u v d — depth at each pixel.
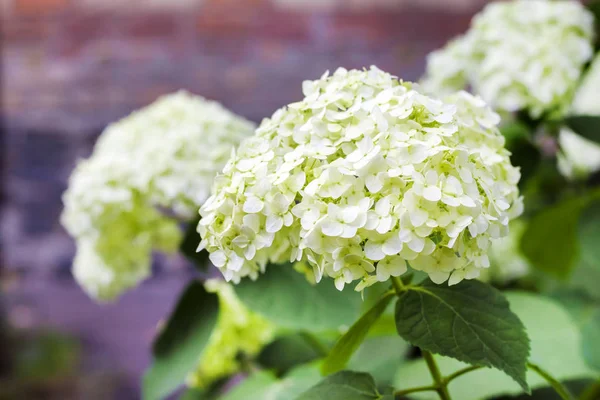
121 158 0.92
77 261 1.09
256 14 1.82
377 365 0.91
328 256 0.62
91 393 1.79
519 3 1.00
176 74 1.85
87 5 1.85
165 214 0.96
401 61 1.80
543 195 1.24
